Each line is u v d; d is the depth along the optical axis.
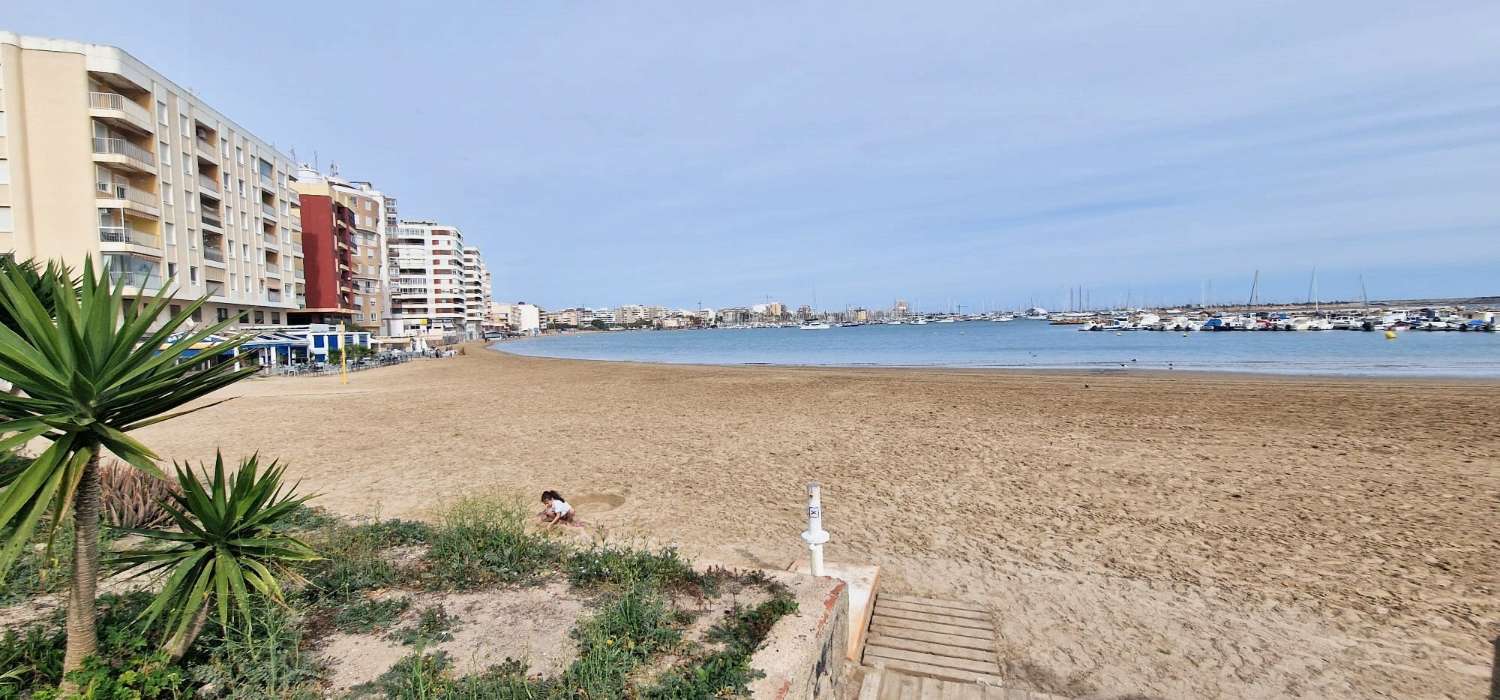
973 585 6.91
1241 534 8.34
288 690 3.65
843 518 9.27
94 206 35.12
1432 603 6.30
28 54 33.94
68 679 3.18
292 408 22.73
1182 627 5.95
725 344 114.38
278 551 3.88
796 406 21.62
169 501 7.32
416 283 126.12
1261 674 5.17
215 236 45.34
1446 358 42.50
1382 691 4.91
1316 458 12.38
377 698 3.59
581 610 4.77
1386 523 8.62
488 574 5.39
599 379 35.62
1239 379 28.41
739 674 3.67
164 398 3.28
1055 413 18.62
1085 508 9.56
